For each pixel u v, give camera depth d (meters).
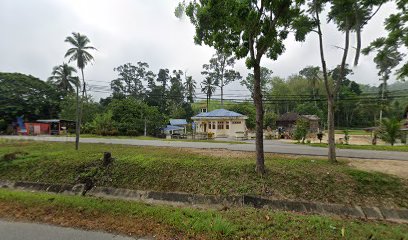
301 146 16.98
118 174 9.03
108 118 33.72
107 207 5.82
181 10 7.48
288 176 8.02
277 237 4.32
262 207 6.78
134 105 37.34
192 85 56.38
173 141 21.92
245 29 7.18
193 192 7.70
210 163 9.38
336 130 53.34
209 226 4.64
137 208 5.80
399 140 24.52
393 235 4.48
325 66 10.17
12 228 4.75
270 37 7.54
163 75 63.38
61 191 8.51
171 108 56.66
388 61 9.84
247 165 8.96
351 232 4.53
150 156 10.88
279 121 44.22
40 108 43.06
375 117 47.47
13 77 41.31
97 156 10.99
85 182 8.77
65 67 45.00
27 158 10.93
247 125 42.44
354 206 6.66
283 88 57.66
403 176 7.87
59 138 25.06
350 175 7.96
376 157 11.49
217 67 48.81
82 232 4.55
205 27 7.25
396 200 6.78
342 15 9.16
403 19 8.49
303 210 6.60
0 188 8.88
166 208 5.93
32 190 8.72
